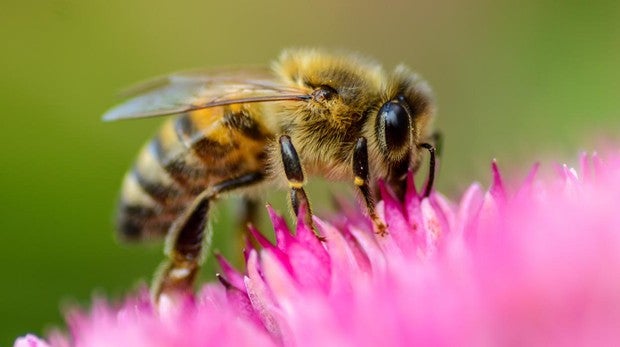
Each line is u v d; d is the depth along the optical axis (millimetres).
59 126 125
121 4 137
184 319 76
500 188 77
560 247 66
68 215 120
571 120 129
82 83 130
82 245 119
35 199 120
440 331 66
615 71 131
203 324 74
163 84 90
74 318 84
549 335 65
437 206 79
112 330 78
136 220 92
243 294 78
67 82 130
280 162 85
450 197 93
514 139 129
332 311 69
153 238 93
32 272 118
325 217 84
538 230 68
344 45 158
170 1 143
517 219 71
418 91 85
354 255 76
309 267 76
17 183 121
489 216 75
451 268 71
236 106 87
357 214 83
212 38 150
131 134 124
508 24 144
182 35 146
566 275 65
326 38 159
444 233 77
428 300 67
